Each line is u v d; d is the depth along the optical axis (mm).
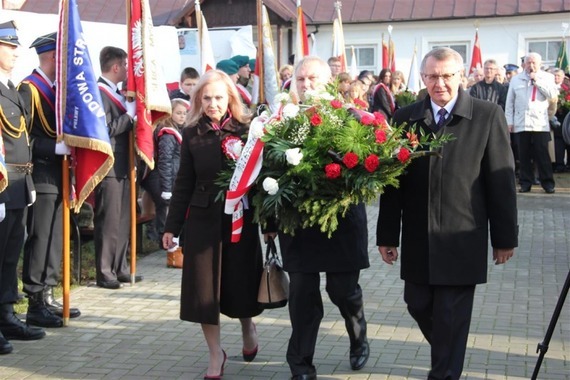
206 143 5422
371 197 4809
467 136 4840
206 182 5426
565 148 16766
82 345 6328
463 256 4832
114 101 7891
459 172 4824
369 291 7941
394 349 6113
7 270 6418
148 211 9523
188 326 6832
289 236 5227
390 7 23969
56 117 6746
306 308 5215
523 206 12711
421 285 5000
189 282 5430
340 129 4816
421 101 5039
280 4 22984
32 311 6836
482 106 4887
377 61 24266
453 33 23656
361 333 5633
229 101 5500
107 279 8109
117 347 6281
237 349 6188
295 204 4871
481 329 6625
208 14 23625
